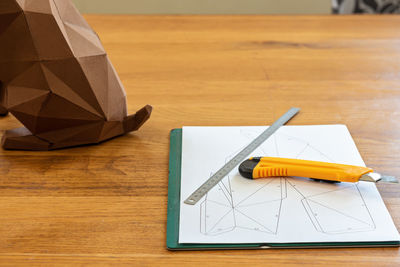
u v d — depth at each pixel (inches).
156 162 26.3
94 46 25.5
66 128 26.4
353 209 21.9
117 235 21.1
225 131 28.6
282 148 26.7
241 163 24.6
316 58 38.6
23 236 21.0
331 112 30.9
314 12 64.5
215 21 46.2
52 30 23.4
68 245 20.6
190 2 63.4
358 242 20.2
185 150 26.7
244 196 22.9
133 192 23.9
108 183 24.5
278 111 31.0
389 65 37.3
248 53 39.7
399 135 28.3
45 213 22.4
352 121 29.9
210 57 39.0
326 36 42.7
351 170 23.2
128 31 43.8
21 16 22.5
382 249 20.1
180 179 24.6
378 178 22.6
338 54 39.3
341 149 26.6
